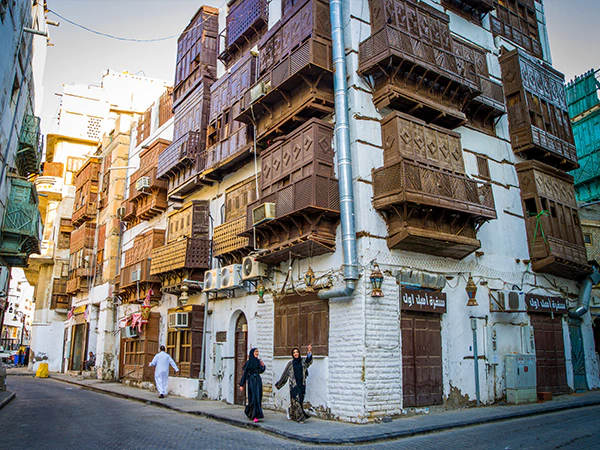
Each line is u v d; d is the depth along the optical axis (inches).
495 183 633.0
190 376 674.8
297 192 494.3
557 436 362.3
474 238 534.6
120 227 1086.4
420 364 484.4
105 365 1016.2
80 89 1600.6
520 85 677.3
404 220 470.6
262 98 565.6
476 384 528.4
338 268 486.9
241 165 672.4
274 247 531.8
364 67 513.3
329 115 533.0
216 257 671.8
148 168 918.4
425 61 524.4
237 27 720.3
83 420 458.6
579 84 1035.3
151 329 824.9
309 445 351.9
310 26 530.6
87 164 1300.4
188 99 829.2
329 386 469.7
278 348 549.0
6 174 614.9
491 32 713.6
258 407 442.9
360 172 487.8
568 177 711.7
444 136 539.2
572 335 676.7
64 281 1467.8
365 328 447.2
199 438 371.6
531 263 639.8
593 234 813.9
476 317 550.9
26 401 616.4
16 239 655.1
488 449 323.3
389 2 531.8
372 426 408.5
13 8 516.7
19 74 607.2
